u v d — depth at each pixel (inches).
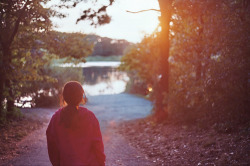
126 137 347.3
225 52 255.3
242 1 258.1
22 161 209.6
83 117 96.9
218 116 296.4
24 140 280.7
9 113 381.7
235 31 245.4
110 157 239.3
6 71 336.5
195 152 221.6
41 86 608.7
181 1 306.7
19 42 343.0
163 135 317.1
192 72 356.5
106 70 2090.3
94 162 94.6
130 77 1113.4
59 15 309.0
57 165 97.1
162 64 413.1
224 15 267.4
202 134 275.1
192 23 347.3
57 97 619.2
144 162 220.7
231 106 267.1
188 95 341.7
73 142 94.0
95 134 96.9
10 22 319.0
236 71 242.8
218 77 252.1
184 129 321.1
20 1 290.2
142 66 816.3
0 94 346.6
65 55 397.1
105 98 888.9
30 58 392.5
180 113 373.4
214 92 270.1
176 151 239.9
